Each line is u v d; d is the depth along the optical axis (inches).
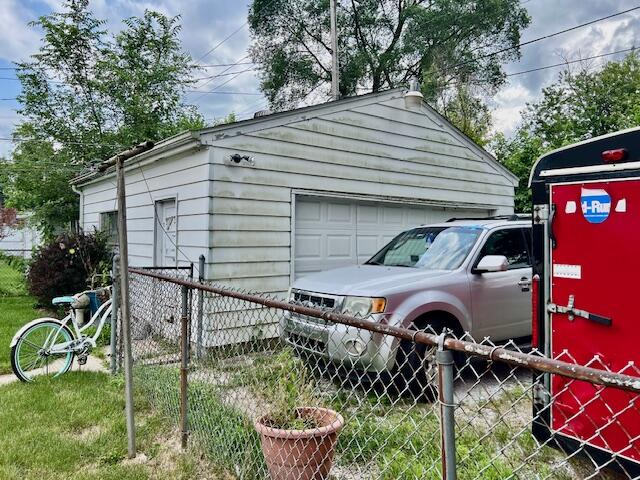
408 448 110.3
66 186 522.3
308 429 92.0
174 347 153.5
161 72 612.7
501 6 776.3
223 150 234.8
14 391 170.9
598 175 100.0
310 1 848.9
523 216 220.1
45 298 338.3
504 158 650.8
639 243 92.7
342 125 285.6
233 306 170.2
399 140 317.7
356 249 296.8
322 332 152.1
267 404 106.5
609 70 768.9
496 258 172.9
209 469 115.7
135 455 124.4
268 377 113.3
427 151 335.0
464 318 170.7
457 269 177.6
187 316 129.7
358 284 166.1
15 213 573.6
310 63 893.8
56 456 122.3
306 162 268.1
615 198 97.0
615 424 96.6
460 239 193.8
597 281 100.3
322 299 168.9
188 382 132.9
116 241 369.1
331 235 284.5
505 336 185.6
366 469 101.2
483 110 828.0
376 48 877.8
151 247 296.0
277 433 89.5
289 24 872.3
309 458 89.3
